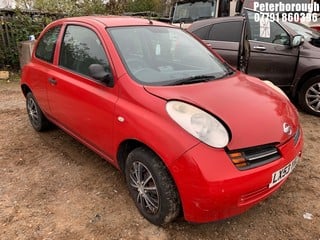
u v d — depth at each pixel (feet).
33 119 15.65
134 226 9.31
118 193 10.78
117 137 9.60
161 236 8.94
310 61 17.78
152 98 8.83
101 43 10.62
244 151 8.04
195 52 11.98
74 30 12.25
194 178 7.63
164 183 8.40
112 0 39.06
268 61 18.93
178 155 7.82
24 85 15.40
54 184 11.34
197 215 7.97
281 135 8.75
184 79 10.03
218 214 7.95
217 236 8.99
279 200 10.49
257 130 8.39
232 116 8.48
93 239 8.85
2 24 27.96
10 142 14.61
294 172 12.12
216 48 20.22
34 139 14.89
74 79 11.56
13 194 10.80
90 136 11.09
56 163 12.73
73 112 11.63
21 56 26.96
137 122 8.77
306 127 16.48
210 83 10.07
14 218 9.66
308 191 10.98
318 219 9.66
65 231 9.14
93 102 10.37
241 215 9.79
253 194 8.14
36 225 9.37
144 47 10.93
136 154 9.08
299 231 9.18
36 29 29.32
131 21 11.84
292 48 18.29
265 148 8.39
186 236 8.96
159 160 8.55
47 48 13.84
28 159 13.07
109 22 11.37
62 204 10.28
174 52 11.44
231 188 7.64
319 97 17.75
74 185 11.27
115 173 11.93
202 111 8.41
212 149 7.77
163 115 8.38
